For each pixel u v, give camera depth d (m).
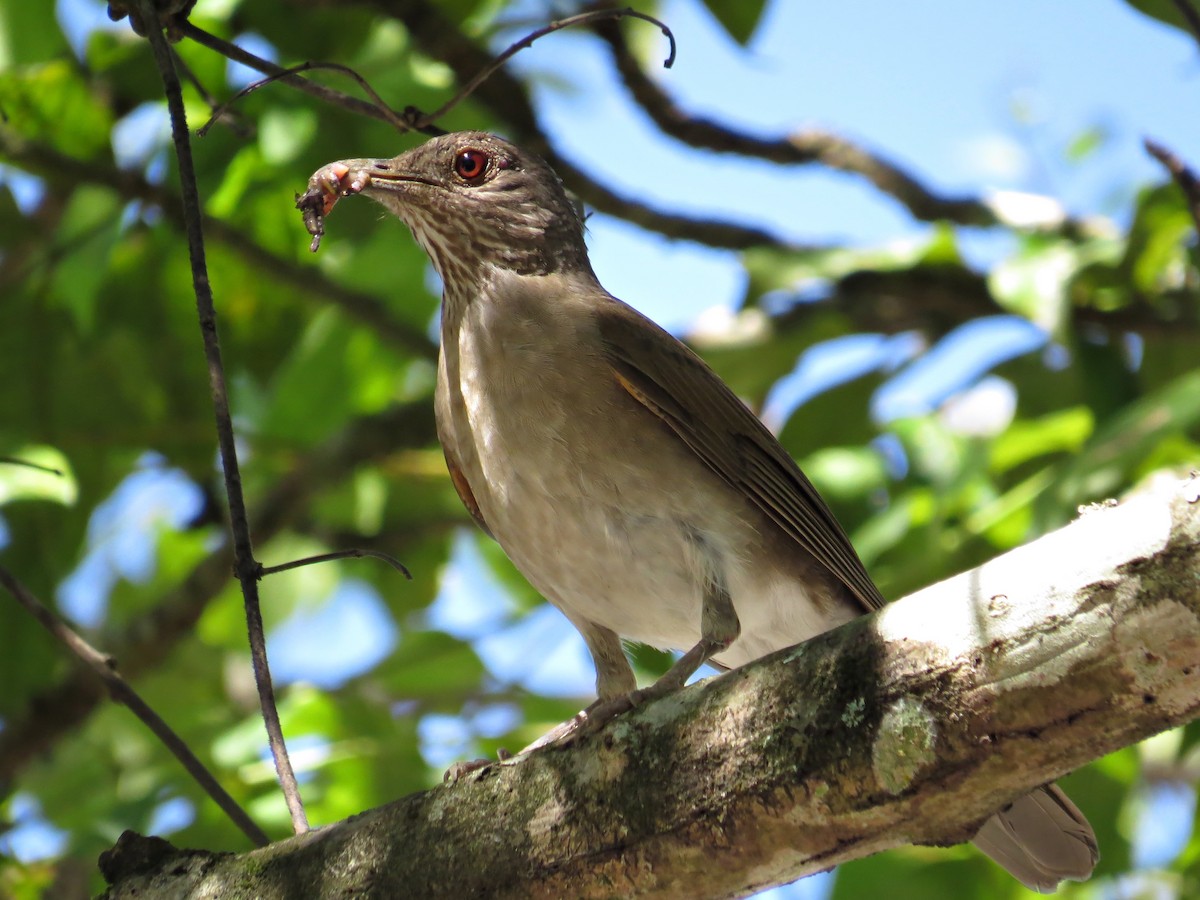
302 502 12.42
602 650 8.75
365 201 11.52
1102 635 4.75
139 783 10.73
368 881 5.94
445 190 8.91
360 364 13.66
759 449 8.64
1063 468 10.02
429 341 12.42
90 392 12.55
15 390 12.42
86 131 11.18
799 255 12.59
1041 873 7.24
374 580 13.95
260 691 6.19
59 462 10.26
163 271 12.46
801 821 5.34
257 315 12.78
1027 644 4.88
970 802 5.16
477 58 11.36
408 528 13.80
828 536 8.70
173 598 11.96
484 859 5.80
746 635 8.81
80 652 7.14
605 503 8.17
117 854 6.47
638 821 5.58
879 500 11.57
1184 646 4.64
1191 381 9.89
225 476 6.20
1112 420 10.45
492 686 12.92
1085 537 4.88
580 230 9.36
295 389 13.48
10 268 12.49
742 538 8.34
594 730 5.89
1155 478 9.81
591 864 5.66
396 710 12.66
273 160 10.91
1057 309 10.89
